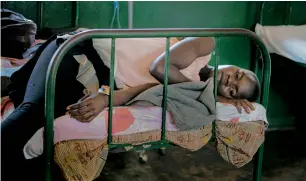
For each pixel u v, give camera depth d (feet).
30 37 7.95
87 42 6.40
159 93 5.98
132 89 6.08
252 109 6.46
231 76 6.49
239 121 6.43
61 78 6.01
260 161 6.93
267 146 10.40
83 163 5.56
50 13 9.55
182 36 5.82
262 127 6.60
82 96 6.05
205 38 6.37
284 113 11.48
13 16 8.07
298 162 9.56
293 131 11.46
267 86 6.66
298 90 11.37
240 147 6.47
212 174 8.75
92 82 6.19
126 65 6.32
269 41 10.05
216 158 9.53
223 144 6.47
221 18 10.50
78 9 9.67
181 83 6.12
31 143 5.37
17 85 6.49
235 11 10.54
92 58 6.37
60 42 6.22
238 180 8.52
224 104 6.35
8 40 7.74
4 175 5.48
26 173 5.83
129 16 9.65
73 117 5.48
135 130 5.84
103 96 5.70
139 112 5.85
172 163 9.20
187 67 6.50
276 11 10.81
